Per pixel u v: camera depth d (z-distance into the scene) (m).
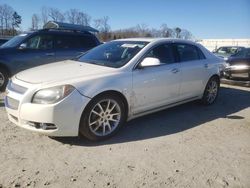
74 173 3.42
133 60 4.83
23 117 4.00
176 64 5.55
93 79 4.25
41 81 4.09
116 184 3.23
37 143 4.20
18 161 3.65
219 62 6.77
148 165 3.68
